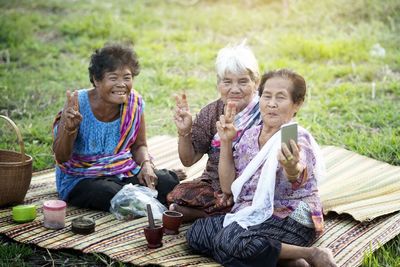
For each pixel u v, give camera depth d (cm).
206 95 938
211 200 549
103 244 514
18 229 536
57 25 1241
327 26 1215
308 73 1004
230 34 1230
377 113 841
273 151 483
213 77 1013
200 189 557
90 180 586
